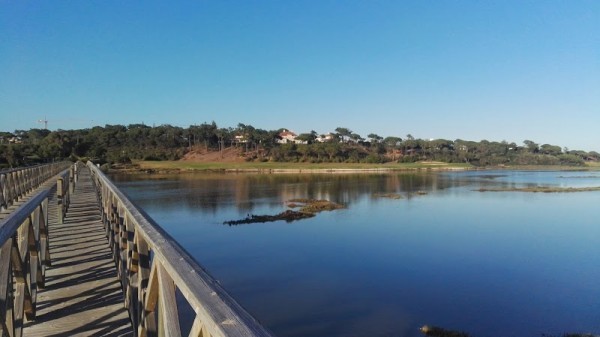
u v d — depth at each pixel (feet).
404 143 414.62
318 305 43.68
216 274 53.93
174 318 6.43
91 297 15.70
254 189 169.27
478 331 38.24
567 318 41.29
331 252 65.67
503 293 47.98
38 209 15.87
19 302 11.31
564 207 120.16
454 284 51.06
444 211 111.04
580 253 66.49
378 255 64.18
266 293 47.11
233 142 404.36
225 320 4.13
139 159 328.49
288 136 469.16
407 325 39.04
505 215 105.09
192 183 195.83
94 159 267.59
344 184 196.95
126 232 14.56
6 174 33.14
